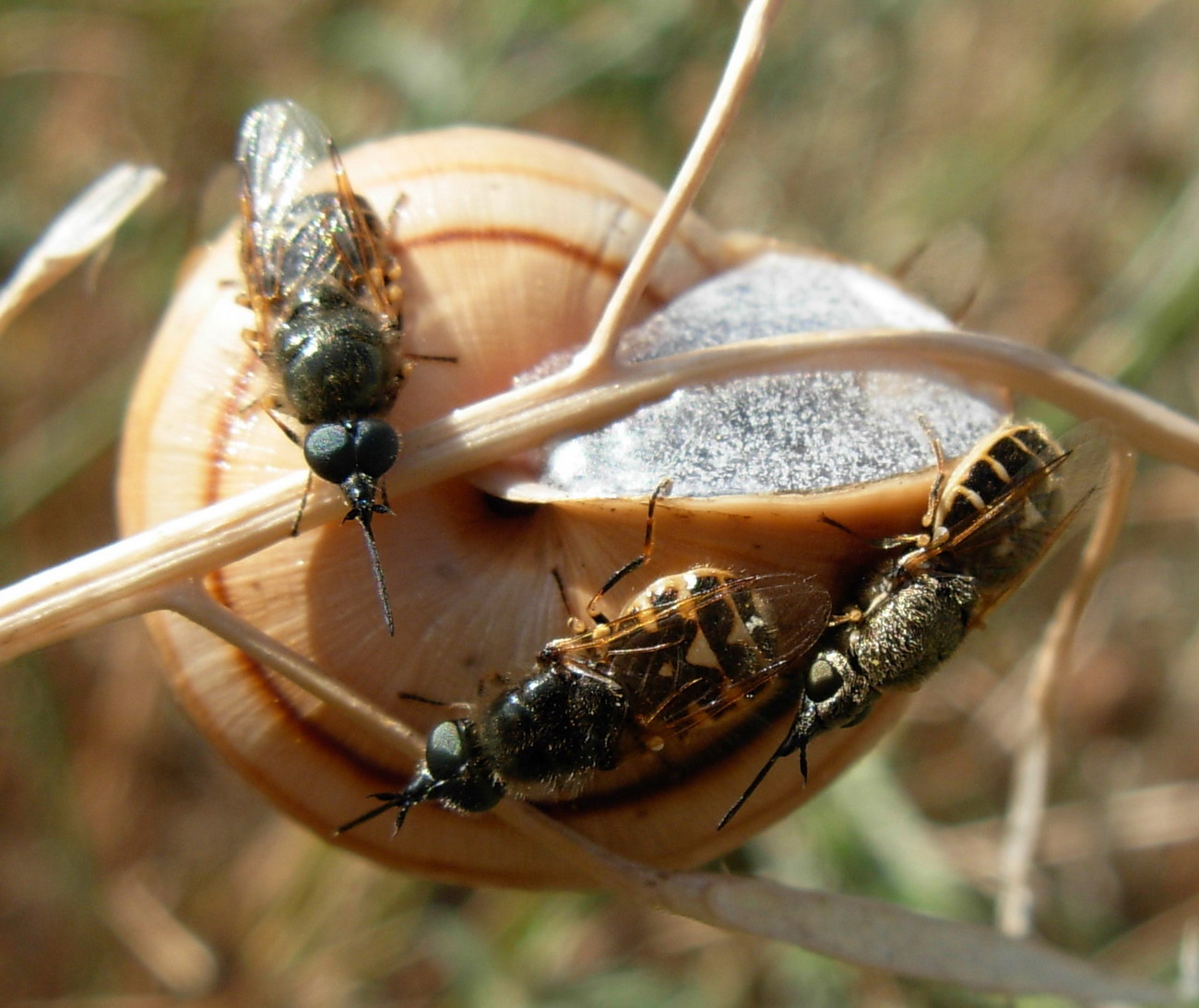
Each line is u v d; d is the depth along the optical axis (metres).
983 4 0.08
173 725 0.07
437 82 0.07
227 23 0.08
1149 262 0.07
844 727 0.05
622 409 0.05
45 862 0.07
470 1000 0.07
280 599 0.05
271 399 0.05
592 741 0.05
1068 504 0.05
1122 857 0.07
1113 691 0.08
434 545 0.05
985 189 0.08
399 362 0.05
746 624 0.05
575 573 0.05
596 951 0.07
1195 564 0.08
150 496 0.05
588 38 0.07
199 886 0.07
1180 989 0.06
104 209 0.06
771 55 0.08
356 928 0.07
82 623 0.05
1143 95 0.08
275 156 0.05
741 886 0.05
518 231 0.05
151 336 0.07
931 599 0.05
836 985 0.07
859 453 0.05
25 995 0.07
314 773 0.05
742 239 0.06
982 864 0.07
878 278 0.06
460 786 0.05
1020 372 0.05
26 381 0.08
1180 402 0.07
